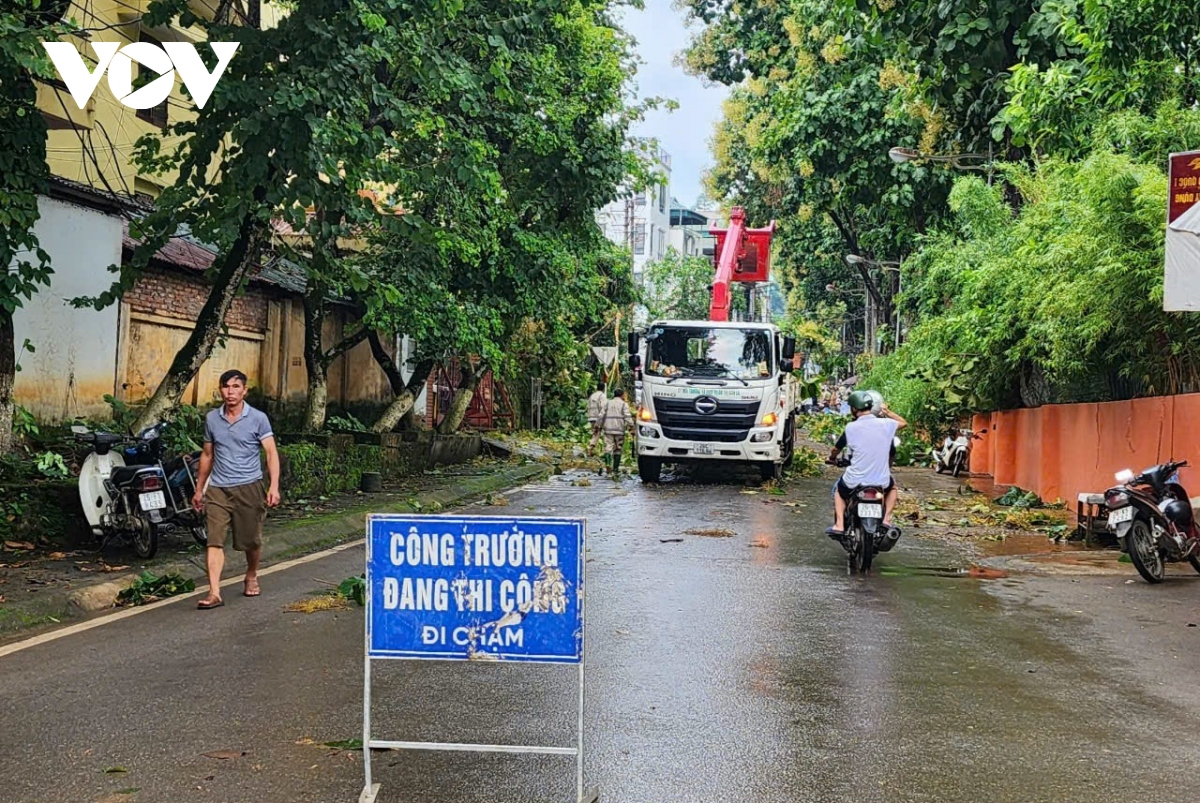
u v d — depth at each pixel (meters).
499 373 20.77
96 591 8.75
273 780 4.73
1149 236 11.16
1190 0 10.99
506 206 19.52
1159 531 10.08
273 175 11.36
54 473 11.40
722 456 19.77
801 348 47.66
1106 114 13.43
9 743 5.22
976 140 21.95
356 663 6.79
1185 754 5.16
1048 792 4.64
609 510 15.88
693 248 89.81
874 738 5.36
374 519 4.46
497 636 4.41
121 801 4.48
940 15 13.75
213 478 8.79
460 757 5.07
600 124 20.12
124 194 16.09
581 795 4.38
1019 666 6.86
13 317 13.40
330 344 23.28
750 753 5.12
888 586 9.84
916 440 29.05
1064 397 18.50
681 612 8.48
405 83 14.96
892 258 38.88
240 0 12.51
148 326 17.09
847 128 27.36
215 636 7.55
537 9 14.89
